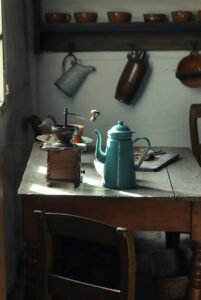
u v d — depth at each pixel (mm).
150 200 2229
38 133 3527
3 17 2838
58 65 3803
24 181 2398
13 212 3096
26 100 3615
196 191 2283
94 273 2346
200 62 3727
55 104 3850
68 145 2285
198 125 3824
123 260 1818
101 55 3783
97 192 2250
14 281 3107
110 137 2303
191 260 2311
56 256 2402
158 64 3791
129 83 3705
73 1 3768
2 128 2764
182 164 2824
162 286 2551
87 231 1864
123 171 2297
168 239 3361
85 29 3676
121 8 3771
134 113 3859
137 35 3746
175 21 3654
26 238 2281
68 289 1938
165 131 3879
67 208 2256
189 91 3820
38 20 3666
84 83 3822
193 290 2299
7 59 2936
